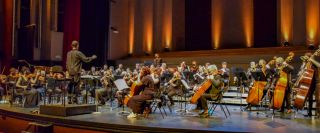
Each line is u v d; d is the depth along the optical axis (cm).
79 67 823
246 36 1661
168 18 1802
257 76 770
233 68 1016
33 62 1606
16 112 805
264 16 1705
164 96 851
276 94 732
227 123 632
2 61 1551
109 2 1817
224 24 1722
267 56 1396
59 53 1702
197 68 1155
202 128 569
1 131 877
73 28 1689
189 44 1894
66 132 684
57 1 1677
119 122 638
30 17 1606
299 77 764
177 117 726
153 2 1836
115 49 1852
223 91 739
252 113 810
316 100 710
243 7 1675
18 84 974
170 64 1634
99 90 949
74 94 837
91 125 646
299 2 1443
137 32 1877
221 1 1728
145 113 730
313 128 575
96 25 1789
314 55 686
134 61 1723
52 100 1106
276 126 596
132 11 1891
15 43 1568
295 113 795
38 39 1619
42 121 725
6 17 1555
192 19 1895
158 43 1803
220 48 1727
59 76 923
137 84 741
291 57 753
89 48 1788
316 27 1391
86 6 1789
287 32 1482
